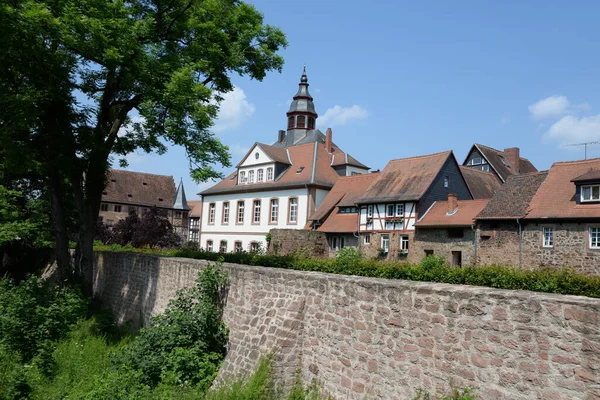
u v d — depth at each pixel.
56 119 16.75
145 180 66.50
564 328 5.28
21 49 14.28
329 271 13.24
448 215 29.17
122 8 14.91
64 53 15.27
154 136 17.97
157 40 17.19
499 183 39.88
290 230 32.50
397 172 34.72
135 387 9.34
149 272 16.33
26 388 10.30
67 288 16.48
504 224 25.38
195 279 12.68
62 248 18.09
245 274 10.71
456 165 33.69
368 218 33.62
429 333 6.62
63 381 11.05
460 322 6.27
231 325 10.67
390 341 7.16
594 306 5.06
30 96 15.02
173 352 10.20
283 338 8.71
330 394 8.03
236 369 9.34
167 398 8.73
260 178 44.34
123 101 18.23
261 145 44.53
